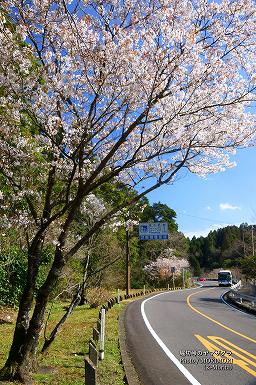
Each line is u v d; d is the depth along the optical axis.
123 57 6.47
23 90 6.55
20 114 7.16
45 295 6.68
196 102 7.23
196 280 81.62
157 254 60.72
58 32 6.70
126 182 8.97
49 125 6.94
